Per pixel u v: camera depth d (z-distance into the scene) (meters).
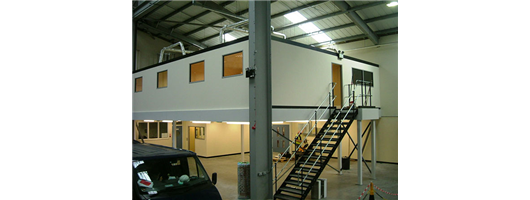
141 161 5.55
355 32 18.23
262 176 9.51
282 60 10.65
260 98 9.63
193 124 20.84
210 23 21.03
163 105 15.43
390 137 17.14
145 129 20.41
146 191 5.16
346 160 15.20
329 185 11.81
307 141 19.25
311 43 21.00
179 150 6.53
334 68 14.43
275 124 21.27
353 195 10.35
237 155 20.92
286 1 16.02
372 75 16.95
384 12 15.58
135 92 18.47
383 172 14.54
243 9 18.05
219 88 11.70
